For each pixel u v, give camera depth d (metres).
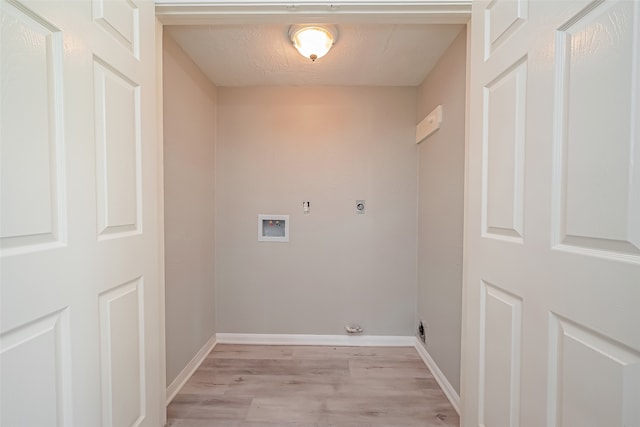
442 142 1.79
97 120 0.83
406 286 2.31
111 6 0.89
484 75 1.03
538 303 0.76
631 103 0.54
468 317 1.13
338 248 2.32
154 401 1.15
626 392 0.55
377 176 2.31
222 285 2.32
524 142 0.82
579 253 0.64
